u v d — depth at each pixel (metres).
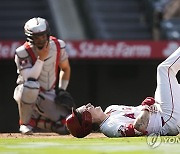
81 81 42.44
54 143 16.95
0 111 42.16
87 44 40.72
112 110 19.52
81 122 19.19
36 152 14.11
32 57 25.62
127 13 59.84
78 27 56.75
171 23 56.69
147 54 41.06
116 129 18.97
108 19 58.78
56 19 57.00
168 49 40.97
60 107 26.64
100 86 42.78
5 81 41.94
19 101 25.80
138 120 18.64
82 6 59.38
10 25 56.75
